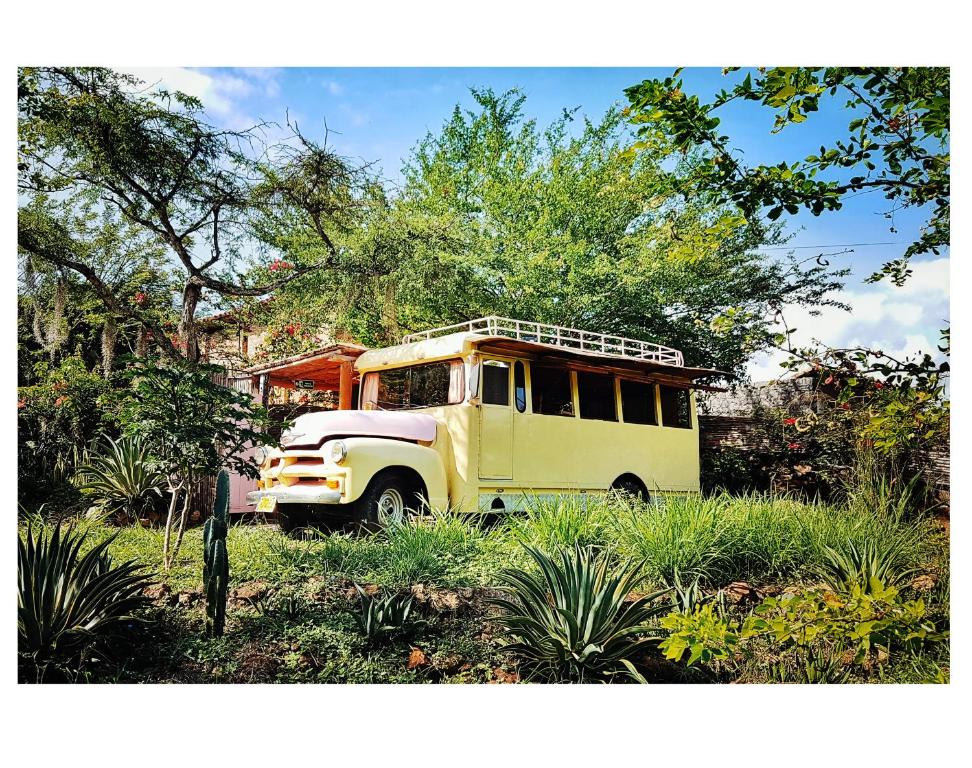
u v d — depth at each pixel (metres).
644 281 12.84
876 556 5.79
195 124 8.70
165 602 5.03
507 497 8.31
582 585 4.49
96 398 10.06
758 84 3.16
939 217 3.76
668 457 10.41
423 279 10.25
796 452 11.57
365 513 7.24
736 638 2.85
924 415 3.48
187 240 9.72
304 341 12.35
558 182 14.07
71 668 4.00
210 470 5.91
